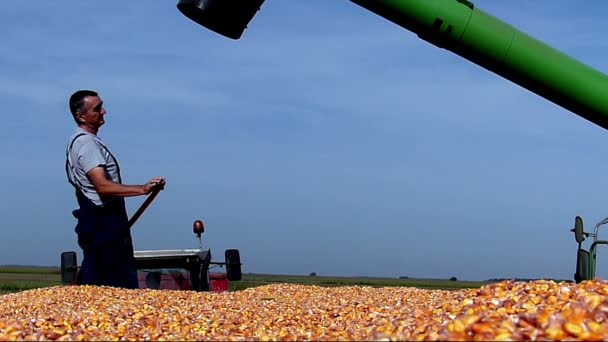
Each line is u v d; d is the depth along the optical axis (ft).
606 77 28.07
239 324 22.50
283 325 22.34
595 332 14.40
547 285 20.01
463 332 14.73
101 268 32.65
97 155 31.89
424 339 14.93
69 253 35.24
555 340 14.29
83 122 32.60
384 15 26.91
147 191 31.50
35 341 19.21
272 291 34.88
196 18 26.86
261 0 26.73
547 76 27.58
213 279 39.34
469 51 27.32
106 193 31.58
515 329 14.67
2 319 23.56
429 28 26.81
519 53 27.20
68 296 29.60
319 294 33.42
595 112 28.14
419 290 33.63
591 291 18.98
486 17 27.02
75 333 20.53
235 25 26.81
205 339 20.12
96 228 32.27
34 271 189.16
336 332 19.51
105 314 23.35
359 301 28.22
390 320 20.30
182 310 25.82
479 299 19.93
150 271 37.76
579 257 28.76
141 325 22.04
